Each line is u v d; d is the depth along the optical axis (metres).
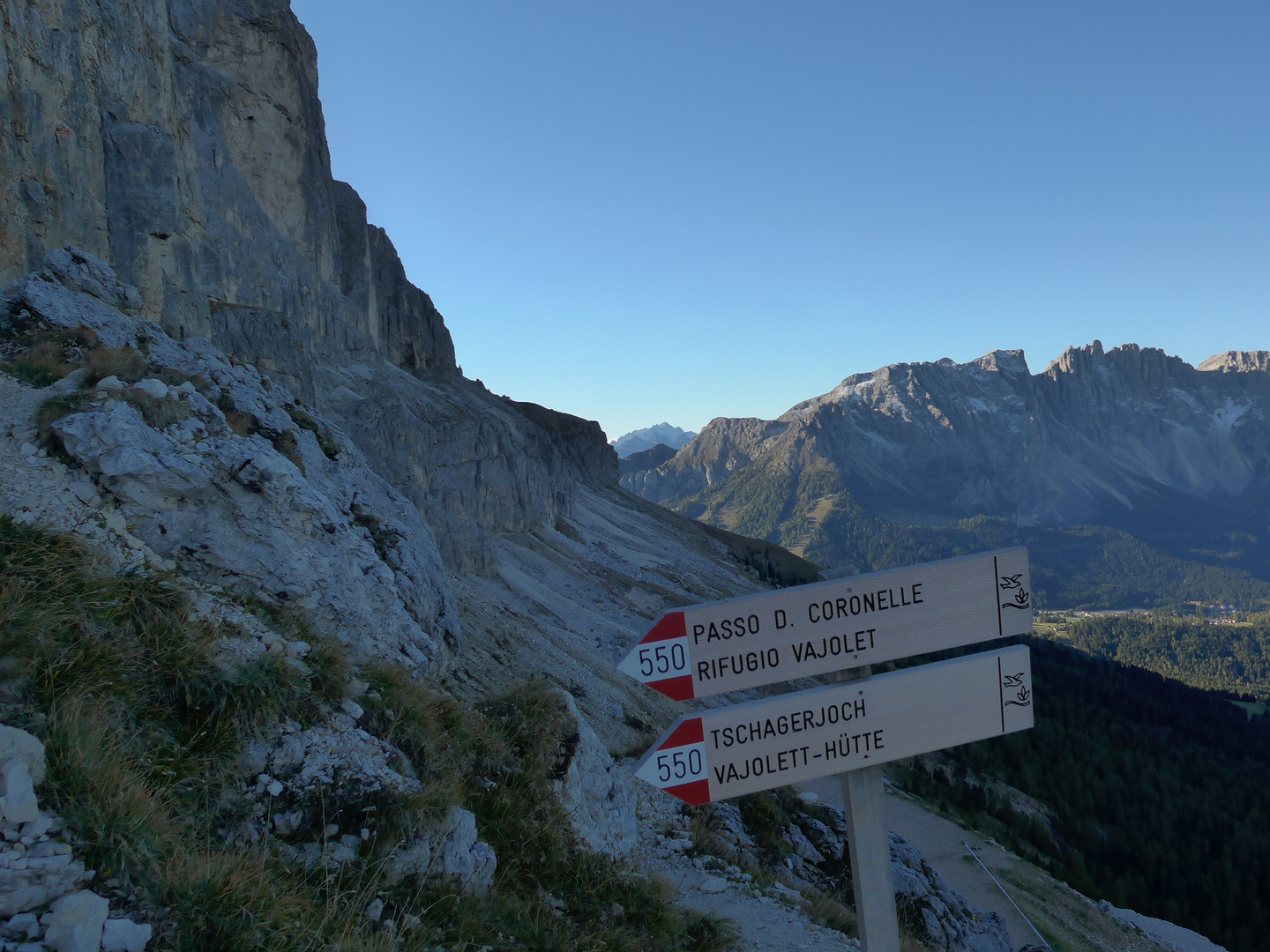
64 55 16.69
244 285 52.34
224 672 7.10
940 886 24.62
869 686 5.46
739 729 5.27
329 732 7.63
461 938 6.86
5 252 14.30
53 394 9.30
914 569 5.54
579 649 41.62
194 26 62.81
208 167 51.81
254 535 9.34
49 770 5.07
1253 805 109.62
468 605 32.19
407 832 7.27
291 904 5.63
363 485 16.12
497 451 91.81
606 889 10.30
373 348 92.75
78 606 6.60
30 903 4.31
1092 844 82.56
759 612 5.31
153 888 4.91
